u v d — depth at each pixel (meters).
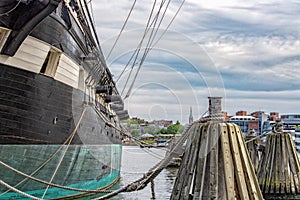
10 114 13.83
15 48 13.23
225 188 8.47
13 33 12.89
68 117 17.06
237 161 8.66
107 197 10.09
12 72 13.66
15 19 12.62
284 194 23.38
